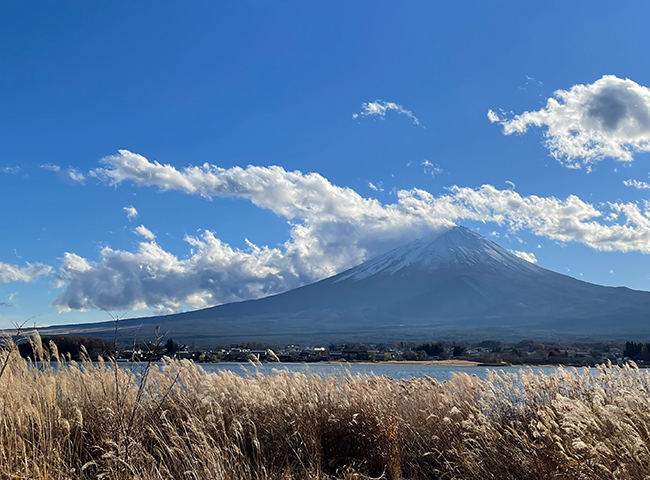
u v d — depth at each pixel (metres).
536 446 6.74
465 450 7.96
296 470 7.81
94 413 8.20
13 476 6.05
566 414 6.61
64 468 6.53
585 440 6.26
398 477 8.02
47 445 6.82
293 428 8.53
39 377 8.72
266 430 8.55
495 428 7.88
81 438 7.51
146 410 8.32
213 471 6.57
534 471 6.67
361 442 8.59
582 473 6.04
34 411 7.30
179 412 8.55
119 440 6.75
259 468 7.33
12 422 6.94
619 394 8.27
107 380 8.77
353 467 8.07
